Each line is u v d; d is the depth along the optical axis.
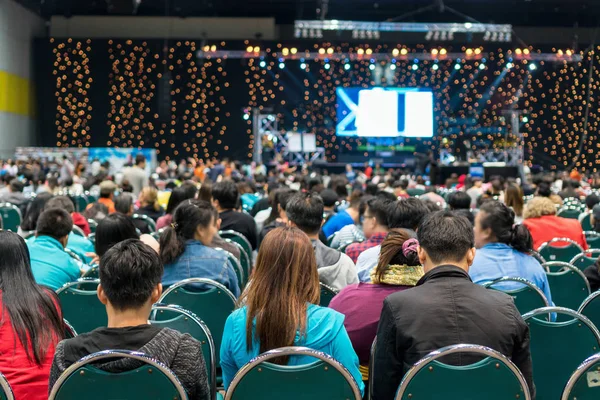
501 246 4.62
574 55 26.95
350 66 28.66
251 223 7.52
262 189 15.61
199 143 28.86
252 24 29.42
